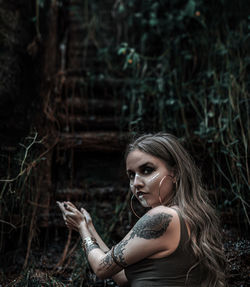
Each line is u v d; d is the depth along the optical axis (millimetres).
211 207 1841
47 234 2641
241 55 3102
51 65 3170
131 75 3502
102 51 3586
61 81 3266
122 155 3053
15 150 2510
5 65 2588
